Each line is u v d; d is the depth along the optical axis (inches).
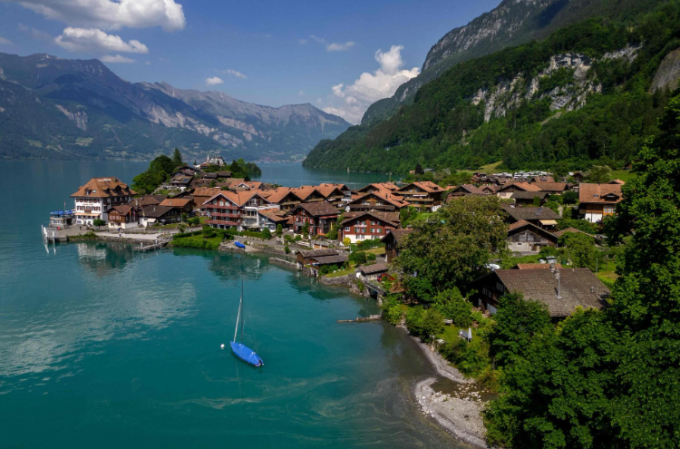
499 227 2413.9
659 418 845.2
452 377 1736.0
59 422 1473.9
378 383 1706.4
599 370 1033.5
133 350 1977.1
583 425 991.0
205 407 1553.9
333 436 1395.2
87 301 2610.7
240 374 1777.8
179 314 2418.8
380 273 2918.3
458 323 2049.7
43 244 4210.1
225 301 2642.7
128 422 1472.7
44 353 1942.7
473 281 2269.9
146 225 4982.8
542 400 1138.0
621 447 914.1
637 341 1038.4
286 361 1884.8
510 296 1664.6
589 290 1927.9
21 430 1433.3
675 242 1222.3
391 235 3075.8
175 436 1406.3
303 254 3339.1
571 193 4483.3
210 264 3590.1
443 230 2353.6
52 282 2987.2
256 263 3641.7
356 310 2508.6
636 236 1390.3
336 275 3070.9
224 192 4931.1
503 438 1270.9
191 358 1907.0
